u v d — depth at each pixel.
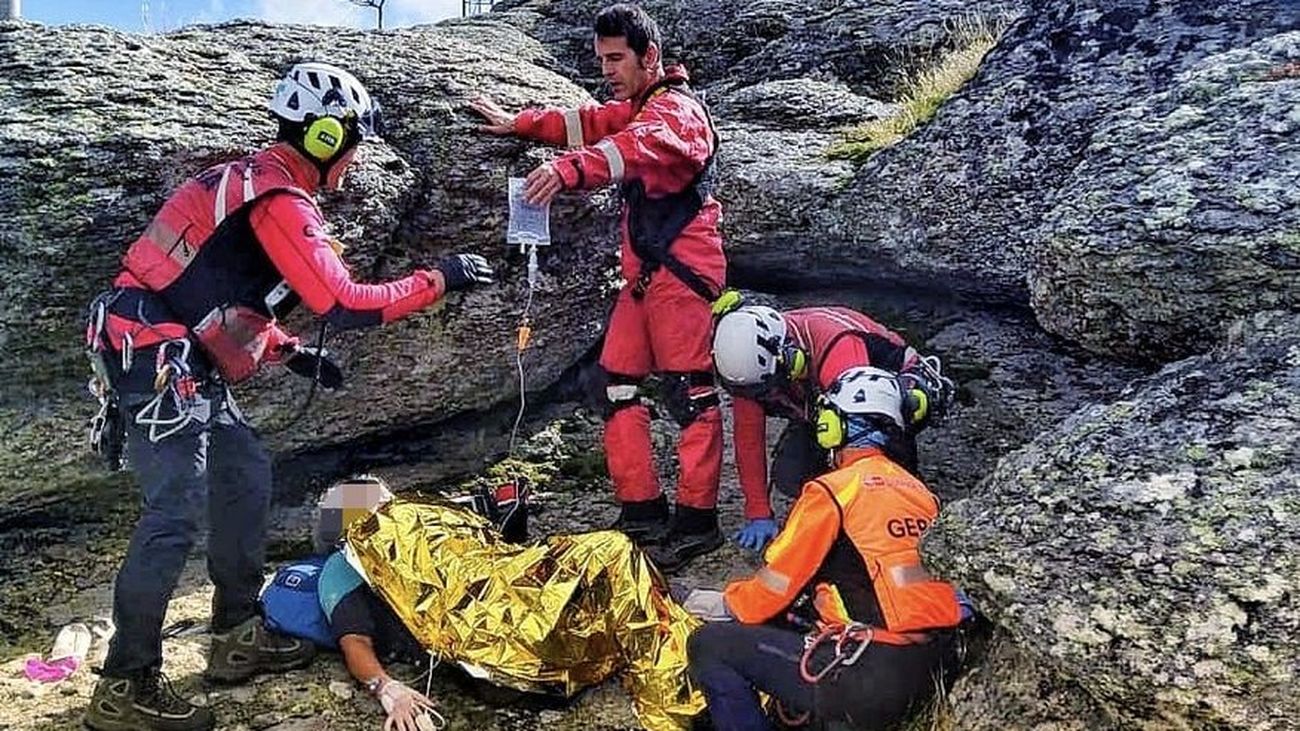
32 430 4.24
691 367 4.43
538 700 3.75
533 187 3.96
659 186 4.35
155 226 3.45
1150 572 2.71
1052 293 3.91
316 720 3.65
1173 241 3.49
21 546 4.50
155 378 3.36
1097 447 3.07
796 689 3.26
